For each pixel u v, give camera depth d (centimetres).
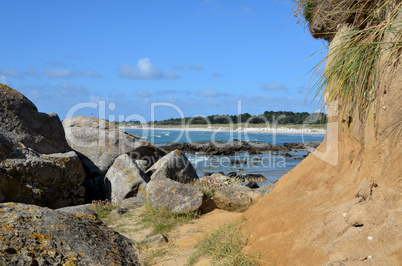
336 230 319
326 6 464
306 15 550
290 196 475
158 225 747
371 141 350
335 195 387
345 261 283
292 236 373
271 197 521
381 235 283
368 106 358
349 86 368
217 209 854
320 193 420
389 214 293
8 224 381
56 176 1006
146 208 870
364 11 376
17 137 1022
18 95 1071
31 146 1053
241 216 557
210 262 477
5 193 898
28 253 356
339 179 413
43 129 1105
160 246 617
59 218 444
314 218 370
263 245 409
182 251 576
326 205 381
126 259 461
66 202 1048
